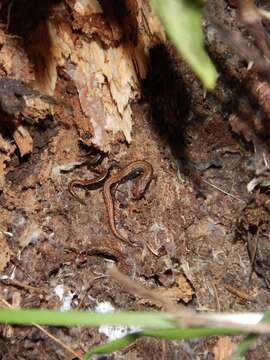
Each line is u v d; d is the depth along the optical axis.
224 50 0.46
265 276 0.46
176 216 0.47
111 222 0.47
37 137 0.47
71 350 0.44
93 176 0.48
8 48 0.45
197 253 0.47
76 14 0.44
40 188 0.48
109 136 0.47
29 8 0.44
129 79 0.46
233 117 0.47
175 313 0.26
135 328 0.46
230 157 0.47
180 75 0.47
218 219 0.47
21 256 0.47
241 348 0.30
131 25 0.45
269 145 0.46
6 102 0.45
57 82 0.46
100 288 0.46
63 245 0.47
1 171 0.47
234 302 0.46
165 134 0.47
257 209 0.46
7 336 0.45
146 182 0.47
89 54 0.46
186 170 0.47
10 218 0.47
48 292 0.46
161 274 0.46
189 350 0.45
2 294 0.46
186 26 0.23
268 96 0.46
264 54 0.40
